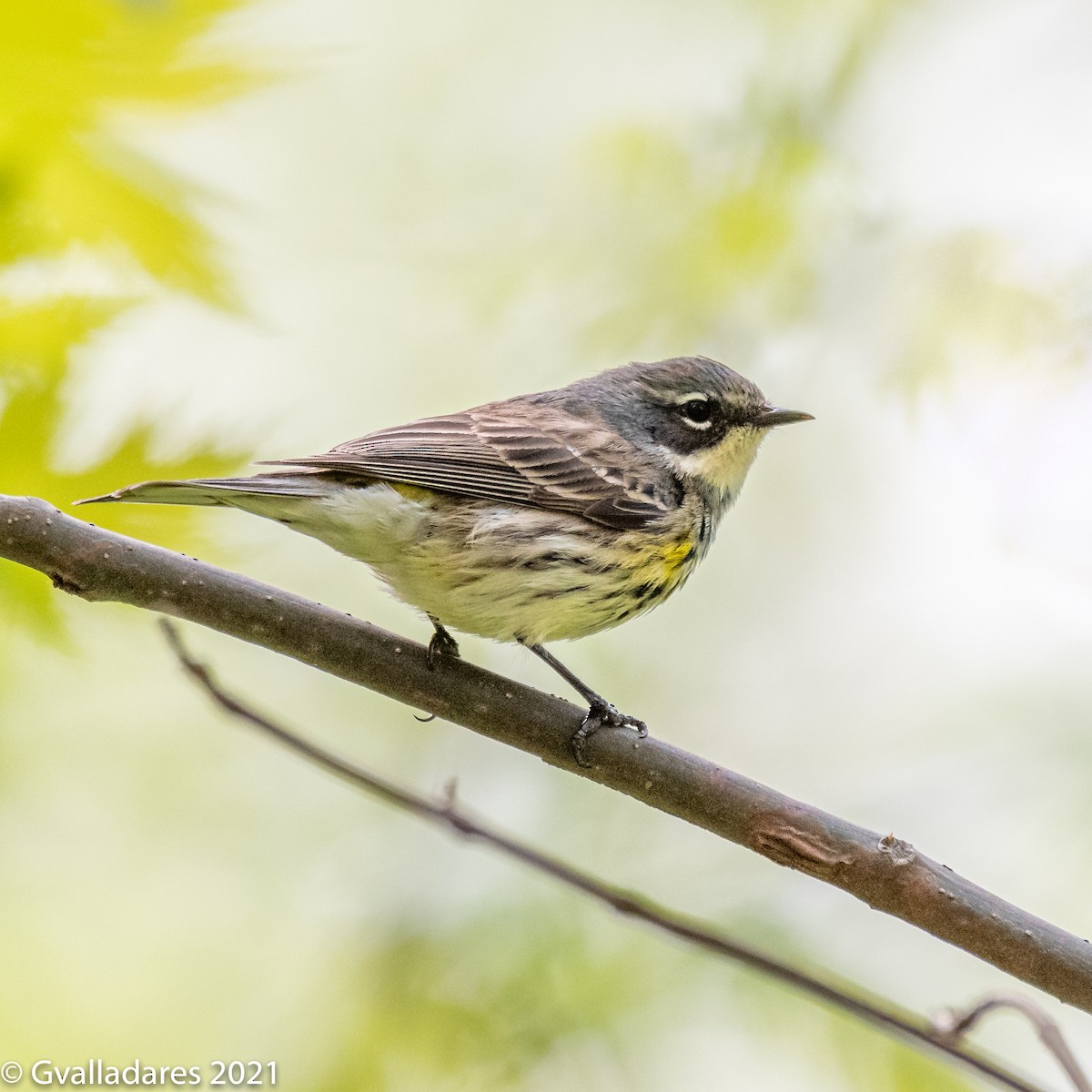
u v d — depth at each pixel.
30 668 10.34
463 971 11.70
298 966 12.10
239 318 8.48
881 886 7.76
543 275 13.62
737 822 8.09
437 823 8.86
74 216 7.97
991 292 12.55
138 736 13.08
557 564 9.88
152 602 8.13
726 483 11.13
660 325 13.18
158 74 7.84
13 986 11.52
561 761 8.47
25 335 7.62
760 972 8.38
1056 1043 7.72
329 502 9.20
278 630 8.38
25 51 7.62
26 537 7.83
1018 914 7.68
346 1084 11.20
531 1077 11.17
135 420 8.20
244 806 13.20
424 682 8.52
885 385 12.71
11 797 11.98
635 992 11.44
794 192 12.88
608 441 10.52
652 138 13.22
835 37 13.09
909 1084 10.61
